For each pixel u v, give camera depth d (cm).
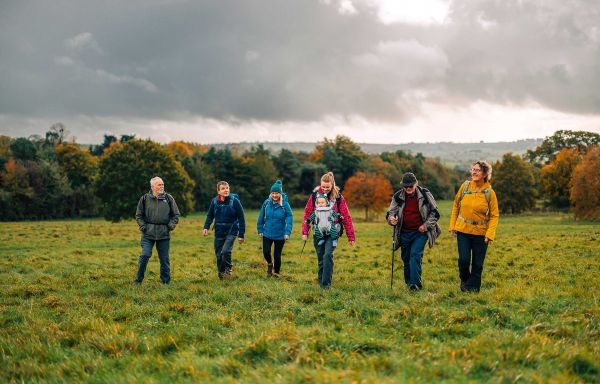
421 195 946
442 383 445
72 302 905
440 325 644
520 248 1862
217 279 1166
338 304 818
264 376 471
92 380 496
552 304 781
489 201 896
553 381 442
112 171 5203
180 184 5447
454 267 1387
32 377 509
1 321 767
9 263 1639
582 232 2759
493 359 504
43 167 7688
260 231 1179
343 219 1003
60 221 6494
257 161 10138
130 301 909
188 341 610
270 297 902
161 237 1119
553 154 9562
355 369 482
